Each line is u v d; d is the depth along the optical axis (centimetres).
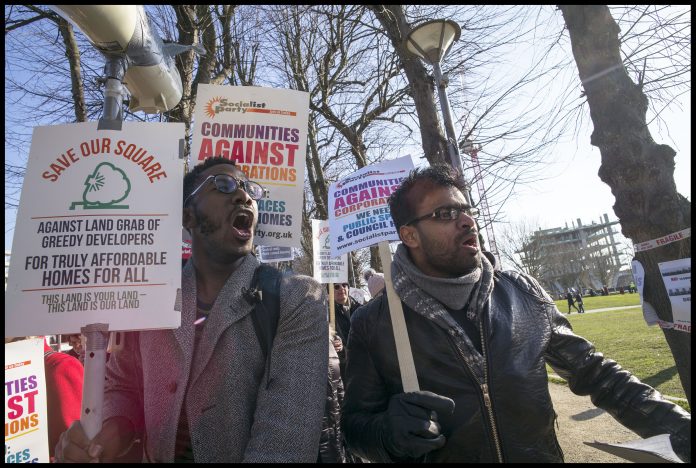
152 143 159
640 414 151
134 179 155
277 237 217
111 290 145
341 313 545
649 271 200
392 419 137
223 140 220
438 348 158
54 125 156
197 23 628
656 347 844
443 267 168
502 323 159
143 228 151
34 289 143
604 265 5956
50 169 153
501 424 147
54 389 206
